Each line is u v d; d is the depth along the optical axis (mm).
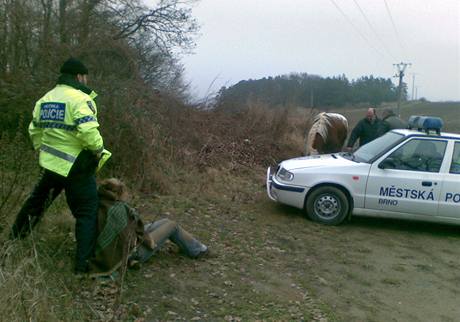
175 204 8773
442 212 8617
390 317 5492
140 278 5520
